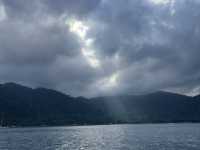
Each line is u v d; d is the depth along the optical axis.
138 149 141.38
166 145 158.00
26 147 162.75
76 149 147.25
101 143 179.25
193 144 161.88
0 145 177.50
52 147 159.88
